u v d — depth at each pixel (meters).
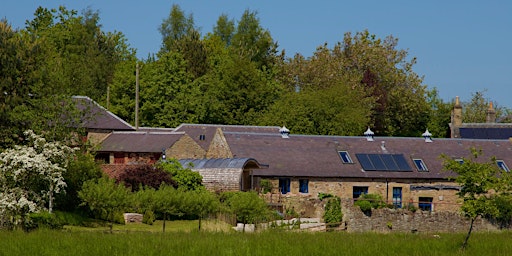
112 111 96.56
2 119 55.56
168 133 73.50
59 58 98.94
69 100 55.75
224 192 57.56
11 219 43.78
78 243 35.75
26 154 46.94
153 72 99.06
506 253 36.47
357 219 59.09
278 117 91.00
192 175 59.00
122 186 50.31
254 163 62.22
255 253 34.34
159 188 52.56
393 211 60.19
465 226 60.91
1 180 46.34
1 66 58.28
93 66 106.88
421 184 67.56
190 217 53.88
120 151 73.56
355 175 66.00
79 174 51.50
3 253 33.75
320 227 55.72
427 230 60.41
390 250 36.09
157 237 37.94
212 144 69.69
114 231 42.62
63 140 53.34
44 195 47.31
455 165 42.66
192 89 99.56
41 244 35.50
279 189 64.25
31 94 58.47
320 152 68.44
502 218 60.81
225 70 102.94
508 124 99.31
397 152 70.56
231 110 100.12
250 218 52.75
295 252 34.84
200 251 34.31
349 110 92.06
